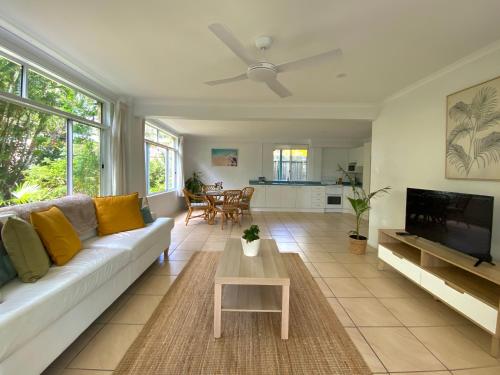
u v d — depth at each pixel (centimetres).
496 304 167
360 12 175
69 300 152
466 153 236
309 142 826
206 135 773
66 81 277
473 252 207
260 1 165
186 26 197
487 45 216
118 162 359
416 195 279
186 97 378
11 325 116
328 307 224
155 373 149
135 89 347
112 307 219
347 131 662
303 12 176
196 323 198
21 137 233
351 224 588
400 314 215
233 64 266
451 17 179
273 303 193
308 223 595
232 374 149
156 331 187
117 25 198
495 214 211
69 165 294
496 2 162
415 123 311
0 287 147
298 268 312
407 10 172
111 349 168
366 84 311
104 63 266
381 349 173
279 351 169
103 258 198
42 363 136
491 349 170
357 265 325
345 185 751
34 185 248
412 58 242
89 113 329
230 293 210
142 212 326
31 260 160
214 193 580
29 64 236
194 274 288
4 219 173
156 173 598
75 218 245
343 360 162
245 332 188
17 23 196
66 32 208
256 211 752
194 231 495
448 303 203
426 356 167
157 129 589
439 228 243
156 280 273
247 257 222
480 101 222
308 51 230
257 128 636
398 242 311
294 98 371
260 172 845
